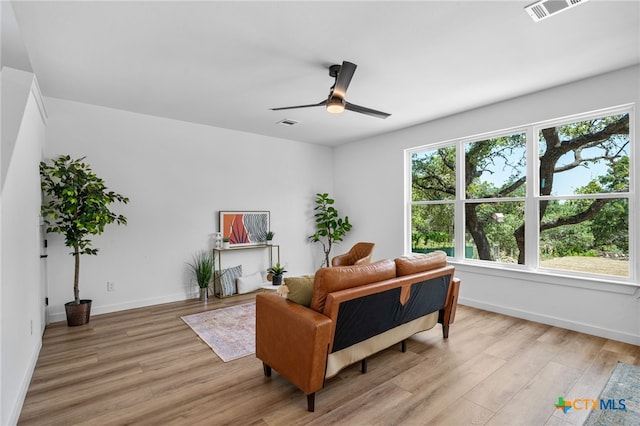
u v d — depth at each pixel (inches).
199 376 94.7
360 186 228.4
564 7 80.4
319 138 223.3
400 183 200.4
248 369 99.1
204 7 79.9
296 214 232.2
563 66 114.1
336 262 183.5
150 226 168.7
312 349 74.9
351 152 235.6
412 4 79.4
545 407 78.5
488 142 161.3
